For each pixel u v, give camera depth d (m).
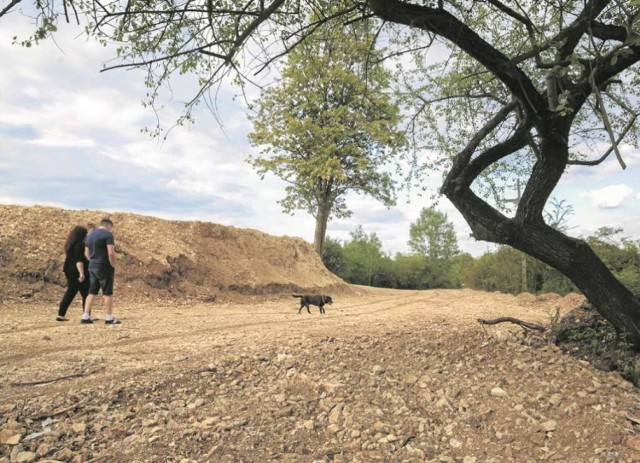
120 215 19.06
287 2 5.53
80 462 3.41
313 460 3.47
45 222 16.02
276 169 29.25
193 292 16.91
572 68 6.03
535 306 17.94
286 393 4.79
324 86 27.11
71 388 4.93
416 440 3.80
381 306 18.00
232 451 3.57
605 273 5.54
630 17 4.04
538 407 4.31
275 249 24.42
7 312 11.16
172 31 4.88
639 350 5.54
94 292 9.92
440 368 5.57
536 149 5.79
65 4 3.65
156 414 4.27
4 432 3.77
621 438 3.63
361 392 4.77
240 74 4.53
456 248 53.75
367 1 5.11
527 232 5.58
